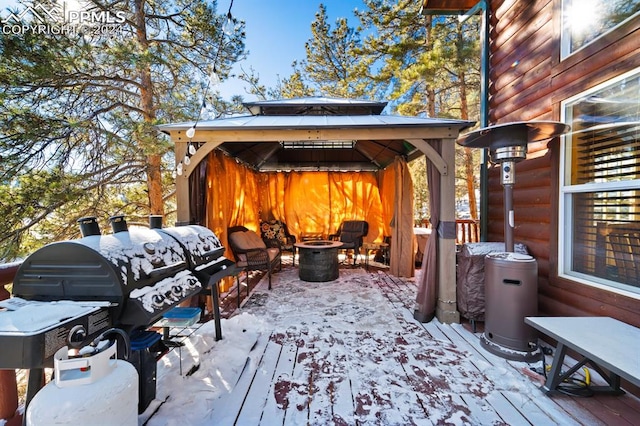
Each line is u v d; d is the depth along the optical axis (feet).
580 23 7.81
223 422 5.56
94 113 17.57
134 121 16.89
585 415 5.68
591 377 6.71
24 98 14.38
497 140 8.19
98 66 16.94
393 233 17.47
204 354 7.84
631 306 6.39
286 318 10.77
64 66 14.64
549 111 8.77
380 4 26.78
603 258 7.26
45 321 3.76
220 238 13.57
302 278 16.25
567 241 8.18
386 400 6.17
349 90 30.86
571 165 8.08
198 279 7.07
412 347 8.50
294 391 6.49
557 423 5.49
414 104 25.99
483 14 12.03
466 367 7.41
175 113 18.67
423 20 25.85
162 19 20.02
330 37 32.30
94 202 19.24
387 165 21.47
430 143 10.72
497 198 11.40
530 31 9.58
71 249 4.78
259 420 5.62
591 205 7.55
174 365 7.29
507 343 7.80
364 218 24.07
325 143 20.38
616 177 6.90
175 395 6.18
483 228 12.09
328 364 7.59
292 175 24.47
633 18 6.29
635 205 6.58
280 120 11.75
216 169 13.24
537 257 9.24
